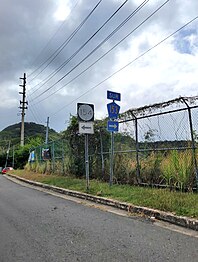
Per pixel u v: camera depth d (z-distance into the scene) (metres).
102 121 13.70
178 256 4.57
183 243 5.18
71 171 16.56
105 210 8.16
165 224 6.50
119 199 8.87
